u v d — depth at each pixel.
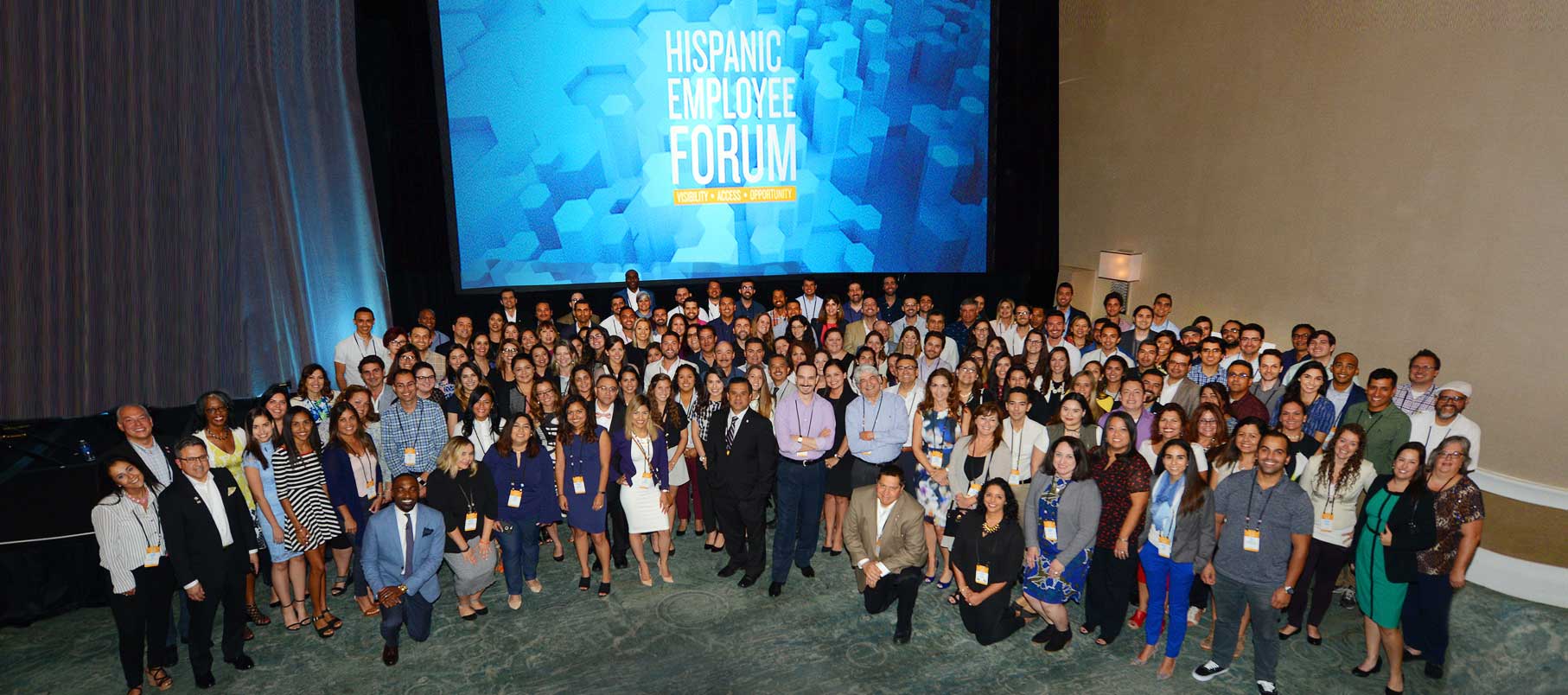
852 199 10.96
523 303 10.49
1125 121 10.73
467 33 9.71
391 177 9.91
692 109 10.33
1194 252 9.70
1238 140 8.97
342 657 5.38
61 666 5.33
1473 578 5.89
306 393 6.32
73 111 6.75
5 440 6.50
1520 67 6.14
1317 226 8.01
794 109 10.59
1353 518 5.17
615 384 6.06
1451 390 5.32
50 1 6.59
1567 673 5.24
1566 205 5.88
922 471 6.13
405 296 10.27
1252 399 6.06
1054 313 7.75
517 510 5.86
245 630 5.47
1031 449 5.72
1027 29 11.64
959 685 5.03
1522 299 6.19
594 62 10.02
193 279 7.57
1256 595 4.74
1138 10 10.35
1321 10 7.86
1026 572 5.37
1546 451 6.09
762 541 6.19
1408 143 7.04
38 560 5.76
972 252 11.53
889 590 5.66
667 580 6.31
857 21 10.60
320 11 9.05
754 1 10.30
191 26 7.42
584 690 5.02
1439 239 6.80
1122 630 5.61
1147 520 5.06
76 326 6.92
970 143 11.25
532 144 10.03
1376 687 5.02
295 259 8.77
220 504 5.03
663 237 10.52
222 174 7.87
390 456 6.02
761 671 5.19
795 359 7.30
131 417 5.05
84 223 6.89
